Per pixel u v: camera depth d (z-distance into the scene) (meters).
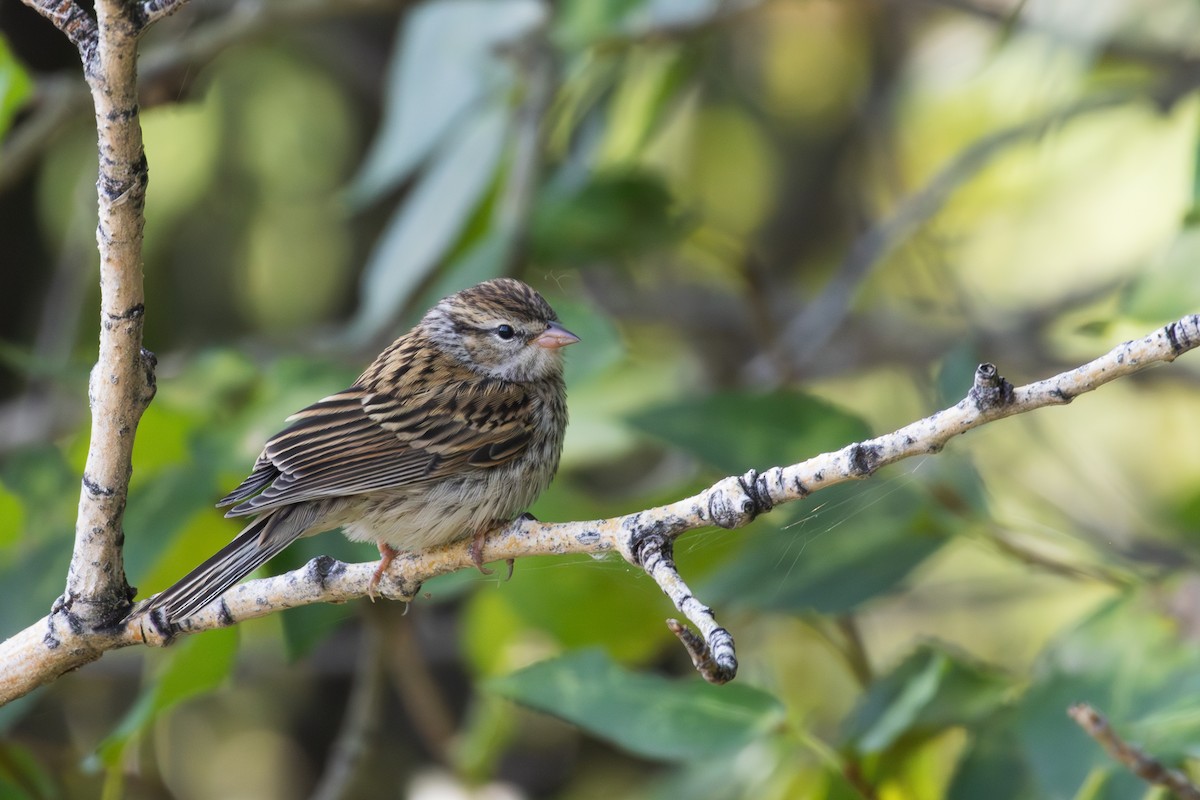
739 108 16.25
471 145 11.71
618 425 10.85
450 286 11.20
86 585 6.77
